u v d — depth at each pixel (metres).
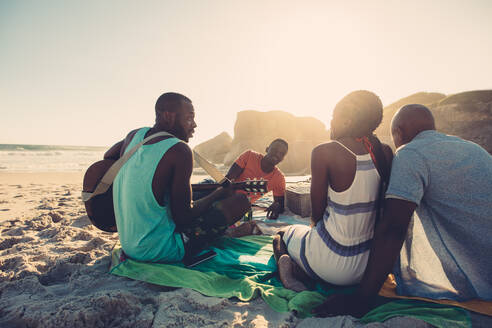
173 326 1.31
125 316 1.40
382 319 1.32
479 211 1.29
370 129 1.47
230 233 2.72
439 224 1.41
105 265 2.06
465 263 1.38
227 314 1.43
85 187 1.96
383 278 1.32
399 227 1.28
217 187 2.56
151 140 1.78
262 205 4.48
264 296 1.57
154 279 1.70
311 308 1.48
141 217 1.77
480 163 1.29
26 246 2.50
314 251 1.61
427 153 1.31
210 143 33.59
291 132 27.19
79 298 1.45
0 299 1.56
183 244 1.99
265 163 3.36
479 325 1.25
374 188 1.45
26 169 14.59
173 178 1.75
